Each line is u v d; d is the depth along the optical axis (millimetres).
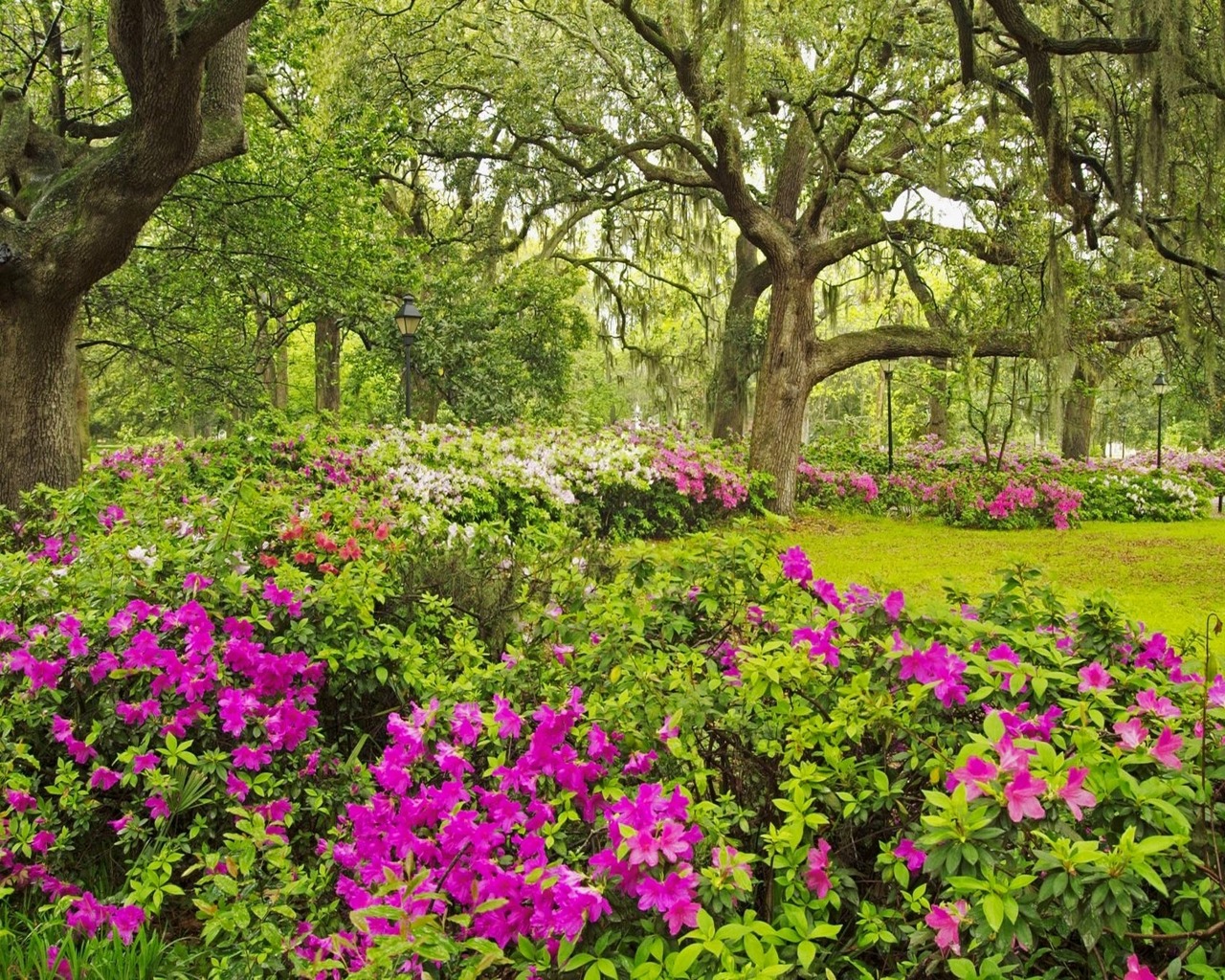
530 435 12930
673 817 1838
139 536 3943
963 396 17438
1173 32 7742
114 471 8125
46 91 11500
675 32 12266
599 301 23562
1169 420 34438
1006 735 1850
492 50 16328
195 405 14898
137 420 23469
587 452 12367
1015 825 1664
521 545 5191
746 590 2824
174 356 13570
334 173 11930
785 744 2172
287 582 3367
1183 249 10227
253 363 14586
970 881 1493
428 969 1908
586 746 2250
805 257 14344
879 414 30859
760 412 14789
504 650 4047
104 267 7906
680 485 12852
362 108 13844
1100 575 10445
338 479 9352
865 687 2035
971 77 8820
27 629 3258
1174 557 12047
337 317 17750
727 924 1598
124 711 2992
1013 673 2104
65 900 2578
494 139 18062
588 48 14500
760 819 2186
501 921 1836
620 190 19156
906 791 2088
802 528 14273
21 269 7660
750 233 14164
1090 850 1467
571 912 1715
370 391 21625
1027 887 1574
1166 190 9414
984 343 13539
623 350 24984
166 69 7008
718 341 22984
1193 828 1716
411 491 9555
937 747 2014
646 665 2416
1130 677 2209
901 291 21781
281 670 3129
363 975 1639
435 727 2484
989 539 14031
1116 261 11156
